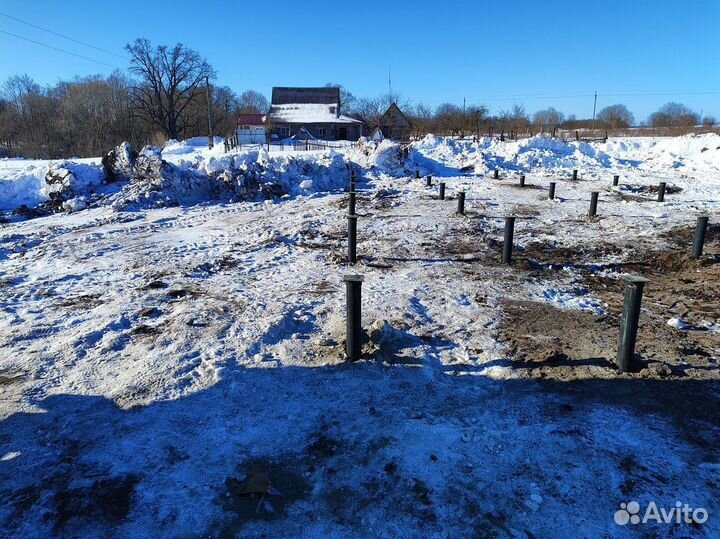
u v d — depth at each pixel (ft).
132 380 14.57
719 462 11.11
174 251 30.86
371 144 75.87
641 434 12.13
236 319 19.02
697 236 28.27
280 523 9.56
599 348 16.92
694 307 21.13
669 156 84.89
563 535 9.24
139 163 51.75
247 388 14.19
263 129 182.29
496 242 33.30
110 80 234.17
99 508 9.84
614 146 97.09
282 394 13.97
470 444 11.83
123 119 221.25
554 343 17.35
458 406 13.51
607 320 19.69
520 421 12.74
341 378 14.82
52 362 15.69
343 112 270.87
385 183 64.95
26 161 98.99
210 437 12.05
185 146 147.02
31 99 212.84
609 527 9.37
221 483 10.60
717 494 10.17
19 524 9.43
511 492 10.30
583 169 79.51
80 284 23.95
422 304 21.27
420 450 11.63
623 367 15.19
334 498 10.21
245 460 11.30
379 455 11.47
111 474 10.75
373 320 19.08
